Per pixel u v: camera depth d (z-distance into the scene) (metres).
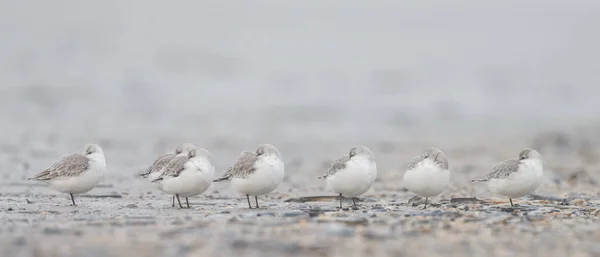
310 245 10.27
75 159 15.05
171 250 9.88
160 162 16.28
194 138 32.84
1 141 29.03
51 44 72.56
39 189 17.97
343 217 12.62
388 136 34.75
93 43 74.62
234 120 39.88
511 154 28.34
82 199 16.39
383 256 9.75
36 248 9.98
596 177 21.78
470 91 52.34
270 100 47.81
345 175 14.53
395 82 55.97
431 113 43.44
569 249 10.27
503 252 10.05
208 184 14.78
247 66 63.56
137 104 45.50
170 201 16.25
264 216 12.78
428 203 15.60
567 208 14.81
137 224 11.93
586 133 35.44
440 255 9.84
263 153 14.66
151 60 65.00
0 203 15.38
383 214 13.10
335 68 62.72
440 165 14.65
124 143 30.30
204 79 56.78
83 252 9.76
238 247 10.12
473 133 36.06
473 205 15.12
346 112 43.22
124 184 19.28
